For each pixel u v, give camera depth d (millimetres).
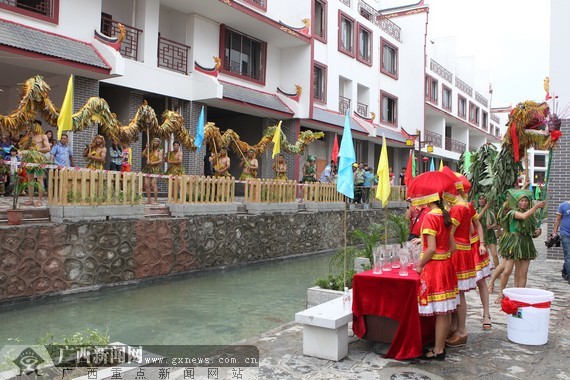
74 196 8812
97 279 8953
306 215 15102
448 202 4805
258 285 10180
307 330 4898
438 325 4664
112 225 9227
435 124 36156
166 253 10359
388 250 5145
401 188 21969
